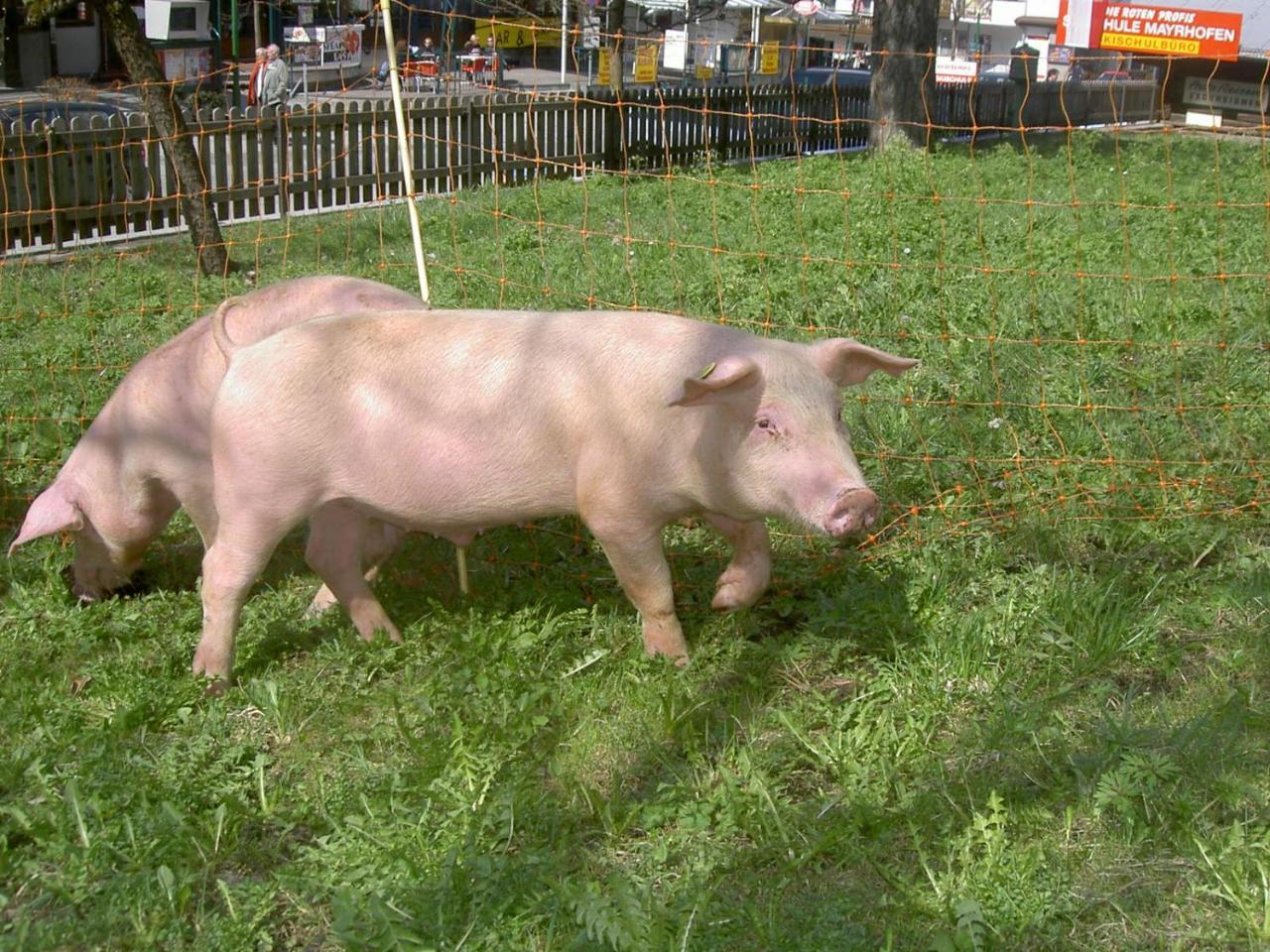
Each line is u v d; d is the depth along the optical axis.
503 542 4.21
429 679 3.54
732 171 11.20
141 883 2.94
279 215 9.34
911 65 13.07
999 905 2.83
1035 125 17.33
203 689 3.54
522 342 3.46
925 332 5.45
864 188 9.53
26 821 3.08
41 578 4.14
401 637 3.76
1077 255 6.39
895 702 3.41
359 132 9.98
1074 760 3.14
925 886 2.90
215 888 3.01
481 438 3.45
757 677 3.54
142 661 3.65
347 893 2.88
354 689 3.54
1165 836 2.98
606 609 3.90
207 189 7.36
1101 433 4.51
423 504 3.52
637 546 3.49
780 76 19.84
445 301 6.05
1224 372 4.89
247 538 3.51
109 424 3.92
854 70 20.50
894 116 13.16
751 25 24.02
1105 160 11.95
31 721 3.42
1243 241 7.14
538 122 11.56
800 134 15.00
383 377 3.46
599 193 9.80
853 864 2.99
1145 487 4.22
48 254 8.00
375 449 3.47
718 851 3.01
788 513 3.34
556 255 7.09
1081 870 2.93
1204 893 2.85
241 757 3.29
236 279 7.13
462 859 2.95
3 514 4.48
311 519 3.66
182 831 3.06
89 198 8.61
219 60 22.12
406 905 2.89
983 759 3.23
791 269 6.44
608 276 6.45
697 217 8.56
